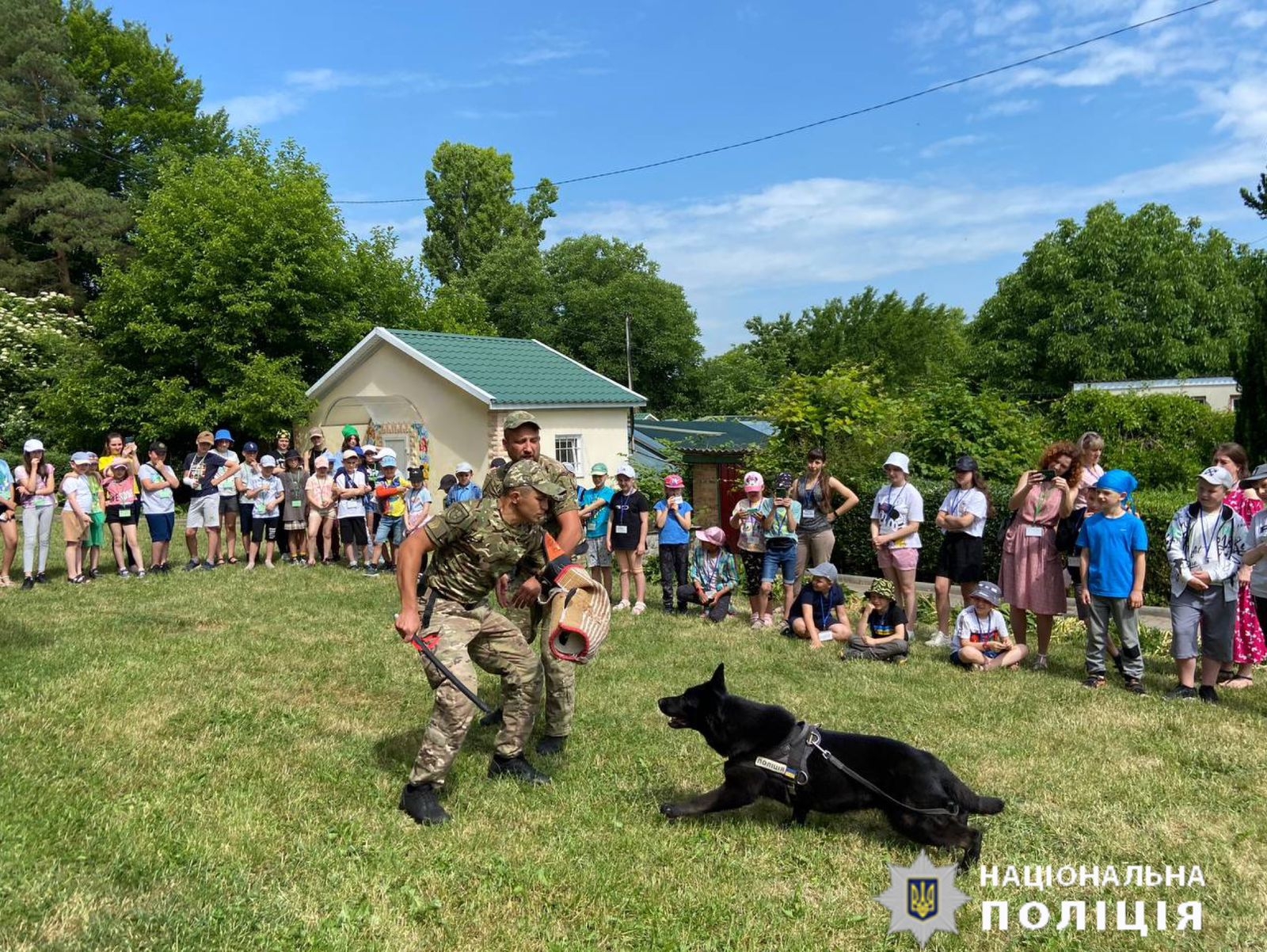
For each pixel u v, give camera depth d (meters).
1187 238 40.44
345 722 5.96
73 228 31.86
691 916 3.68
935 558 12.31
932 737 5.80
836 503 13.20
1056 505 7.61
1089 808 4.74
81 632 8.27
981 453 13.23
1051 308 40.22
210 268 22.58
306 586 11.38
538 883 3.91
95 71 36.66
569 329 48.03
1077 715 6.30
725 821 4.59
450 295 32.38
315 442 13.84
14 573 11.85
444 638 4.62
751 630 9.25
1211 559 6.66
